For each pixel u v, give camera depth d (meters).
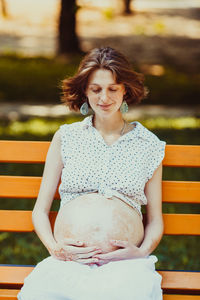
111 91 2.69
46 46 17.33
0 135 8.33
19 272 2.76
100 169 2.71
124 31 18.86
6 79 13.34
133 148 2.77
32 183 2.89
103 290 2.29
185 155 2.87
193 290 2.68
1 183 2.88
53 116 10.20
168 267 4.08
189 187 2.87
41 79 13.48
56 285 2.37
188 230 2.84
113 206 2.62
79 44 16.14
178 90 13.08
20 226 2.86
